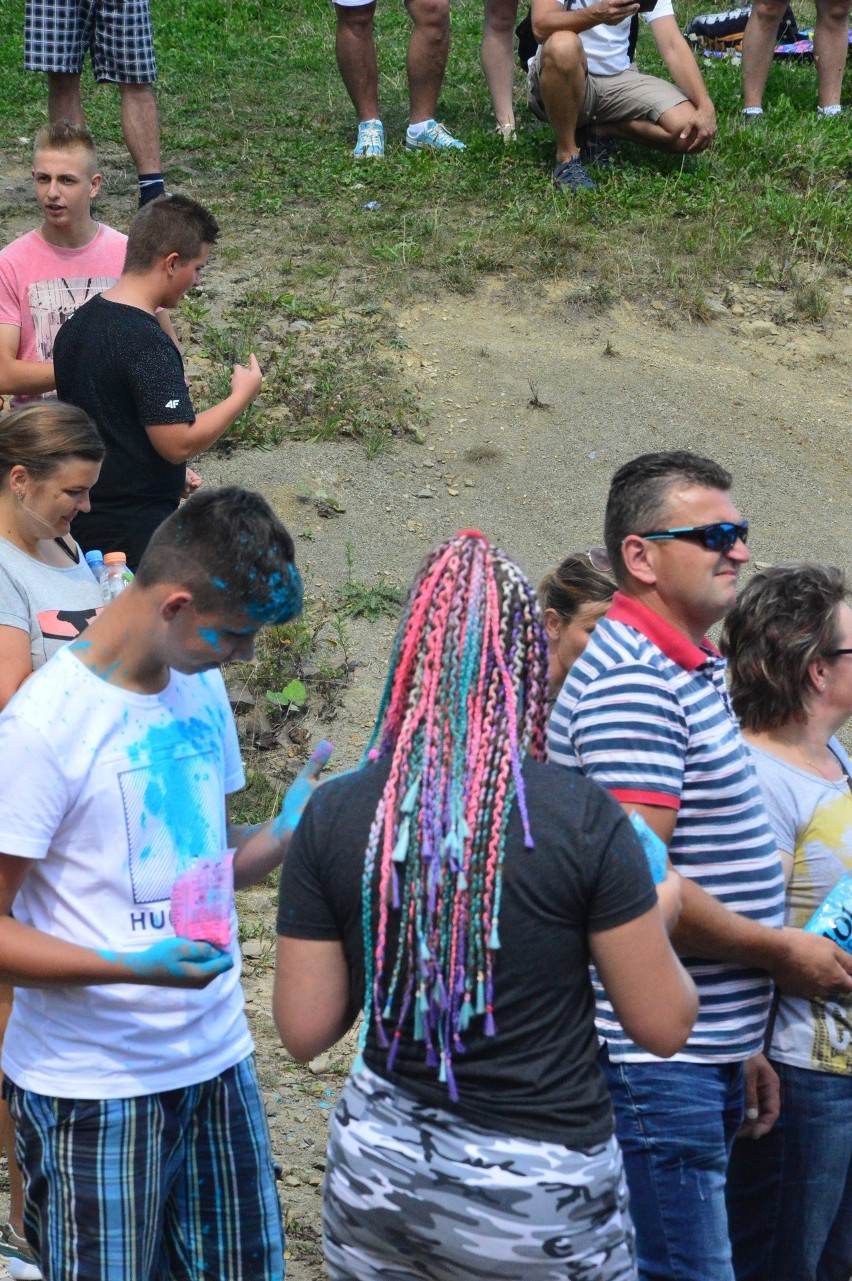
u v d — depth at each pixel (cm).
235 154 1319
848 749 800
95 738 325
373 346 1010
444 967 269
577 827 270
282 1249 369
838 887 394
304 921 283
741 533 368
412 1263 282
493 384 995
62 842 328
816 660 399
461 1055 272
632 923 271
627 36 1186
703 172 1213
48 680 327
